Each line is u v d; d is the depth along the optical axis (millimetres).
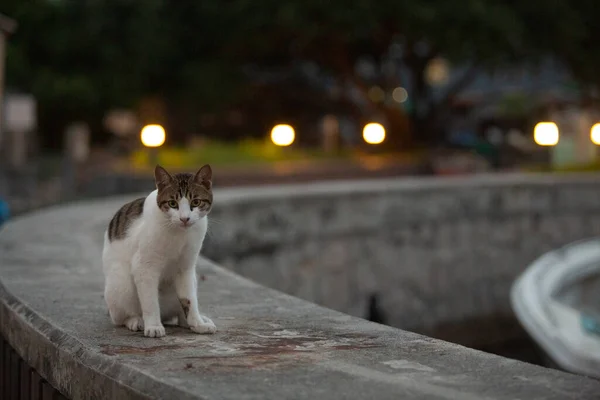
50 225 10352
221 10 33125
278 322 4945
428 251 17562
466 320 18266
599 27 35562
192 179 4379
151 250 4418
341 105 38594
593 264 16406
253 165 25219
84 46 31859
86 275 6625
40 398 4629
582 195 20594
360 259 15914
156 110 35969
